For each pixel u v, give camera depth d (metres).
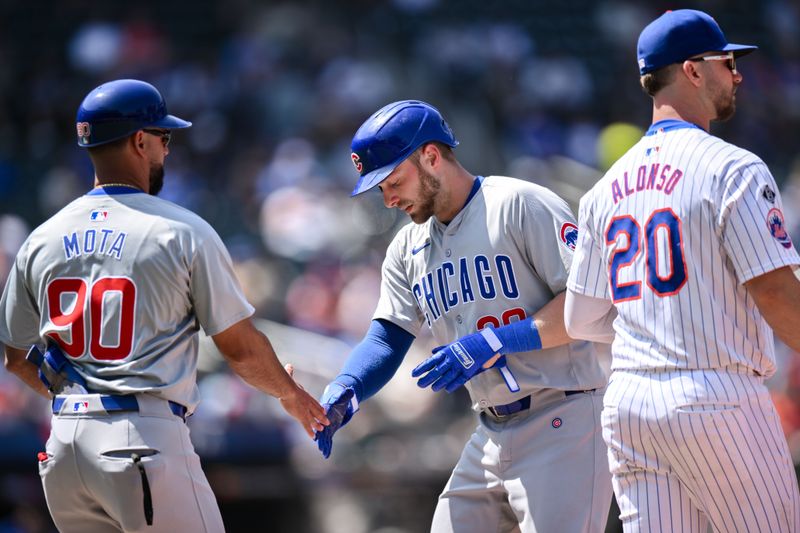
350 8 64.12
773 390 33.38
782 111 62.03
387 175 14.62
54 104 59.66
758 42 66.31
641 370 12.62
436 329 15.60
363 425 32.84
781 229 12.17
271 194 50.47
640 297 12.70
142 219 13.77
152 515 13.39
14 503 30.42
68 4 65.12
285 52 60.94
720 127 59.62
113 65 61.00
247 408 32.31
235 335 14.02
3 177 55.62
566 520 14.46
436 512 15.97
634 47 63.78
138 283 13.55
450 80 58.44
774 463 12.31
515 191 14.88
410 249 15.83
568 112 58.22
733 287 12.34
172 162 54.03
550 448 14.76
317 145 54.88
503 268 14.87
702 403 12.16
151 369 13.52
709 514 12.61
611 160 54.88
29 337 14.56
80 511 13.92
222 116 57.38
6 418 31.34
